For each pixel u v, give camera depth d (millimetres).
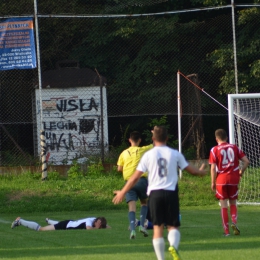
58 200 48344
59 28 68312
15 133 61125
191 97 58562
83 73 62938
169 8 68750
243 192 49250
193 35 66625
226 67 64688
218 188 30484
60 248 26531
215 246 26219
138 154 31547
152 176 20672
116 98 66375
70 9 68188
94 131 61031
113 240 29125
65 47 70188
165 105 64688
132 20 66250
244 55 62156
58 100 61188
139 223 33156
